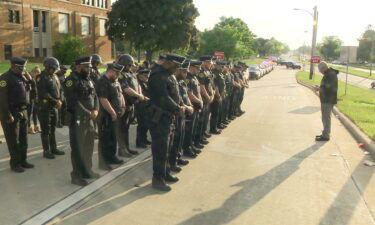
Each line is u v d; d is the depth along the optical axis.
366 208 5.05
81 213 4.73
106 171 6.38
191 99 7.21
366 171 6.66
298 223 4.58
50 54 43.91
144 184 5.83
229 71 11.03
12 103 6.07
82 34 48.94
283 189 5.72
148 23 45.12
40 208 4.80
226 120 11.20
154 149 5.57
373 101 18.36
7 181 5.77
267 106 15.98
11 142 6.12
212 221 4.59
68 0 45.94
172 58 5.50
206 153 7.79
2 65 31.83
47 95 6.88
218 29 61.97
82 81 5.66
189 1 46.47
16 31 39.41
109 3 54.06
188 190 5.61
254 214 4.81
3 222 4.39
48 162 6.80
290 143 8.82
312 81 32.97
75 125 5.62
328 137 9.15
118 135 7.21
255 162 7.16
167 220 4.59
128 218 4.62
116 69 6.41
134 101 7.25
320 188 5.79
